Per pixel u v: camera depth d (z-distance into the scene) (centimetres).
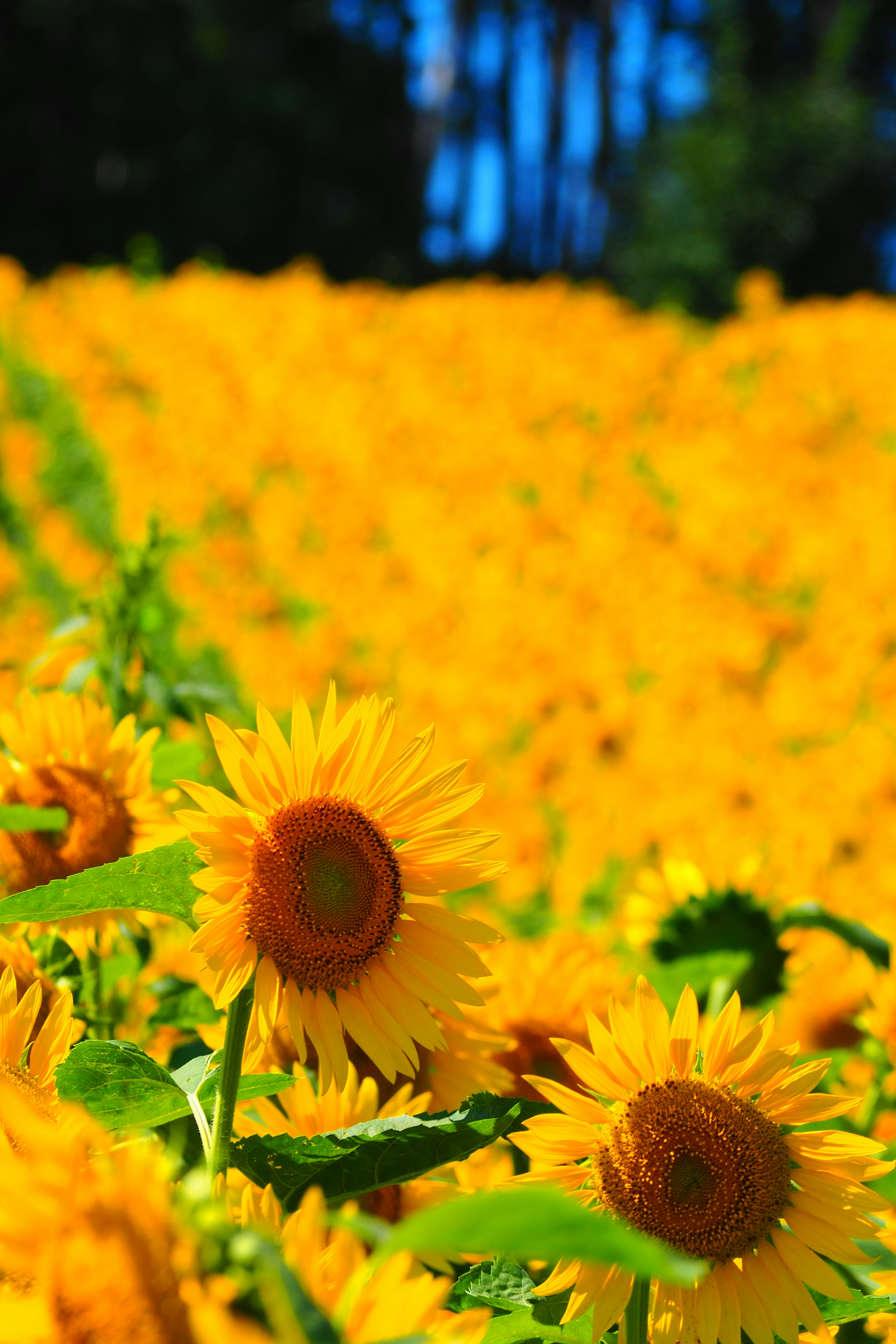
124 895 122
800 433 1168
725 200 2900
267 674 652
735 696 641
